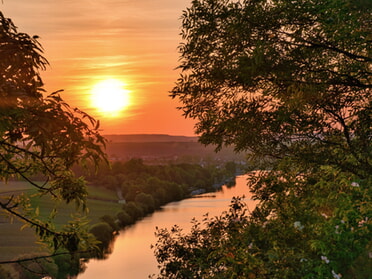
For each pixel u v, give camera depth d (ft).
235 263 27.55
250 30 25.80
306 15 24.63
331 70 27.04
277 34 26.00
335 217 26.89
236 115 28.66
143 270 176.96
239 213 36.58
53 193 21.72
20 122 16.16
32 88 17.01
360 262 24.32
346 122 29.14
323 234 27.48
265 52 24.97
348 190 28.37
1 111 15.34
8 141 18.65
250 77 25.77
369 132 27.32
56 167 21.39
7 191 331.16
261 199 31.37
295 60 25.49
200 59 28.76
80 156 17.10
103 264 187.21
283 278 25.75
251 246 29.48
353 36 23.35
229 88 29.37
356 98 27.76
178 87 29.96
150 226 290.35
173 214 337.72
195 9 28.07
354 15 21.91
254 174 32.71
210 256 31.50
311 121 27.91
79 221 21.17
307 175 31.53
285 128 28.32
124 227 294.46
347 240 25.14
